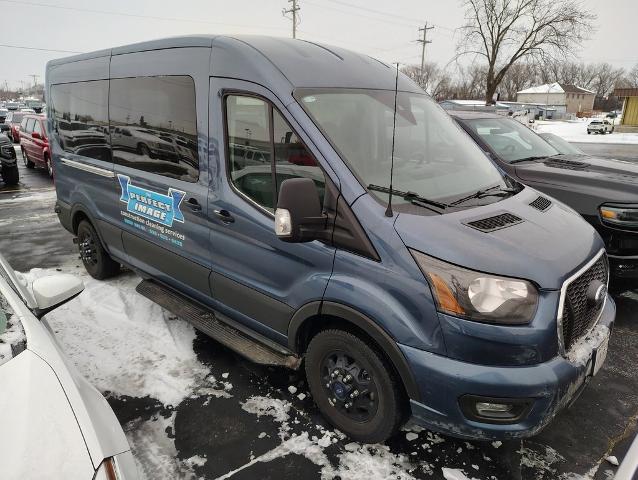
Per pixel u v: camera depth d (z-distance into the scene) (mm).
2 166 11328
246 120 2908
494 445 2752
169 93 3451
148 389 3258
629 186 4305
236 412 3025
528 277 2172
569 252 2408
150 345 3816
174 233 3600
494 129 5770
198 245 3389
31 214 8773
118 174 4137
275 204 2805
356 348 2549
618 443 2785
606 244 4305
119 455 1783
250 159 2916
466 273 2154
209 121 3131
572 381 2260
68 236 7211
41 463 1590
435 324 2205
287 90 2701
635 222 4121
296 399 3150
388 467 2574
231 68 2971
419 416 2379
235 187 3037
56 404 1807
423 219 2354
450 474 2512
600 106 97312
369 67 3256
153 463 2607
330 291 2535
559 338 2229
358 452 2678
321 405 2873
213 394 3205
